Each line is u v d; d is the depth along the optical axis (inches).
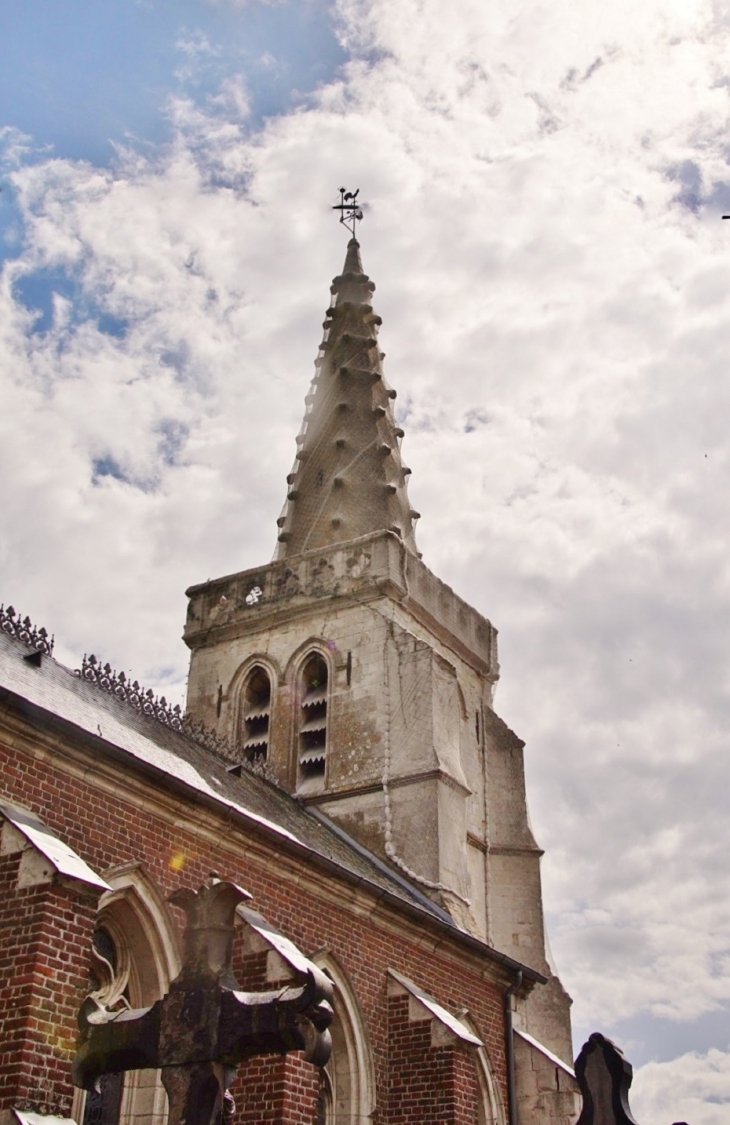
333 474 1581.0
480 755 1450.5
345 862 1061.1
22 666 847.1
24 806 668.1
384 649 1326.3
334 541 1503.4
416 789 1234.6
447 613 1466.5
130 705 999.6
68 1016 570.9
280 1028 430.3
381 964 921.5
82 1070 461.1
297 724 1347.2
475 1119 869.8
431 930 976.3
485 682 1519.4
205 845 787.4
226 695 1402.6
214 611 1461.6
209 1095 438.0
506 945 1323.8
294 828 1045.2
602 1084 799.7
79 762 706.8
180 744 1018.7
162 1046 449.1
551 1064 1035.3
